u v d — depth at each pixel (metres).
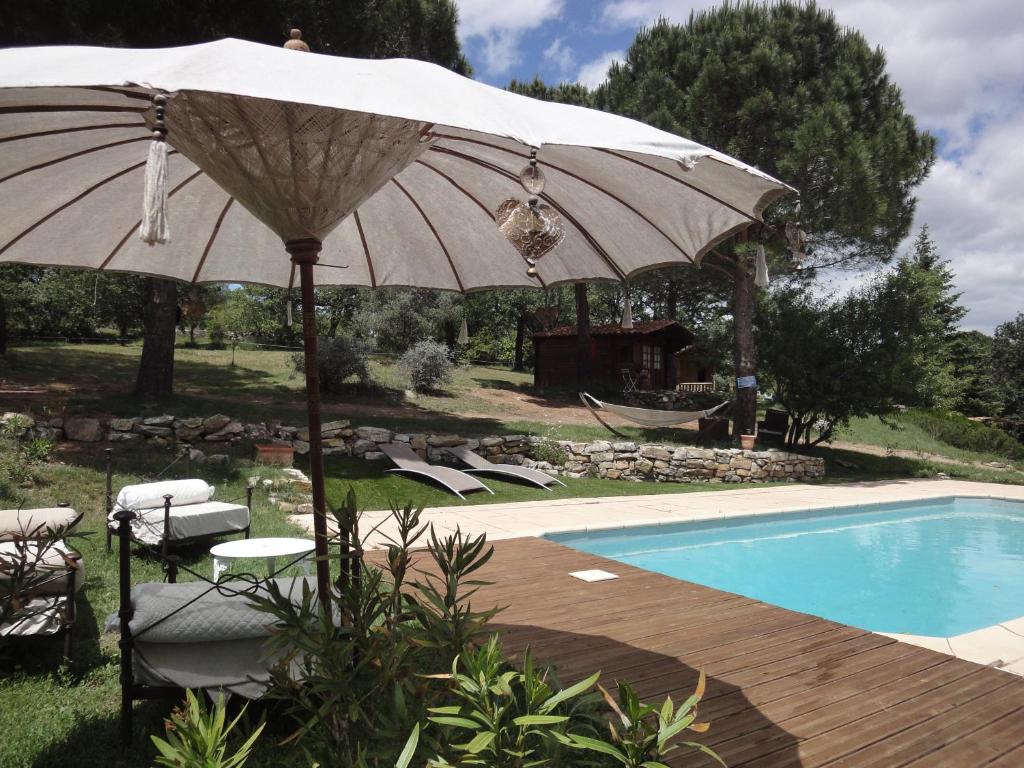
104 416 9.73
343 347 16.08
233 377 16.34
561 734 1.39
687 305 30.27
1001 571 7.81
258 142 1.82
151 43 10.32
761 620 4.39
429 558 5.91
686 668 3.52
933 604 6.53
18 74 1.31
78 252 3.15
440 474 10.20
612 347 23.33
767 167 13.58
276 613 1.84
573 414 18.05
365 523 7.68
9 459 7.12
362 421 12.77
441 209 3.26
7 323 17.66
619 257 3.24
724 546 8.79
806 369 14.54
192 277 3.50
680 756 2.60
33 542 3.58
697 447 13.88
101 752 2.57
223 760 1.45
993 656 3.92
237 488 7.89
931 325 14.73
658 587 5.25
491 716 1.42
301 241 2.05
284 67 1.44
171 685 2.65
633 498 10.62
